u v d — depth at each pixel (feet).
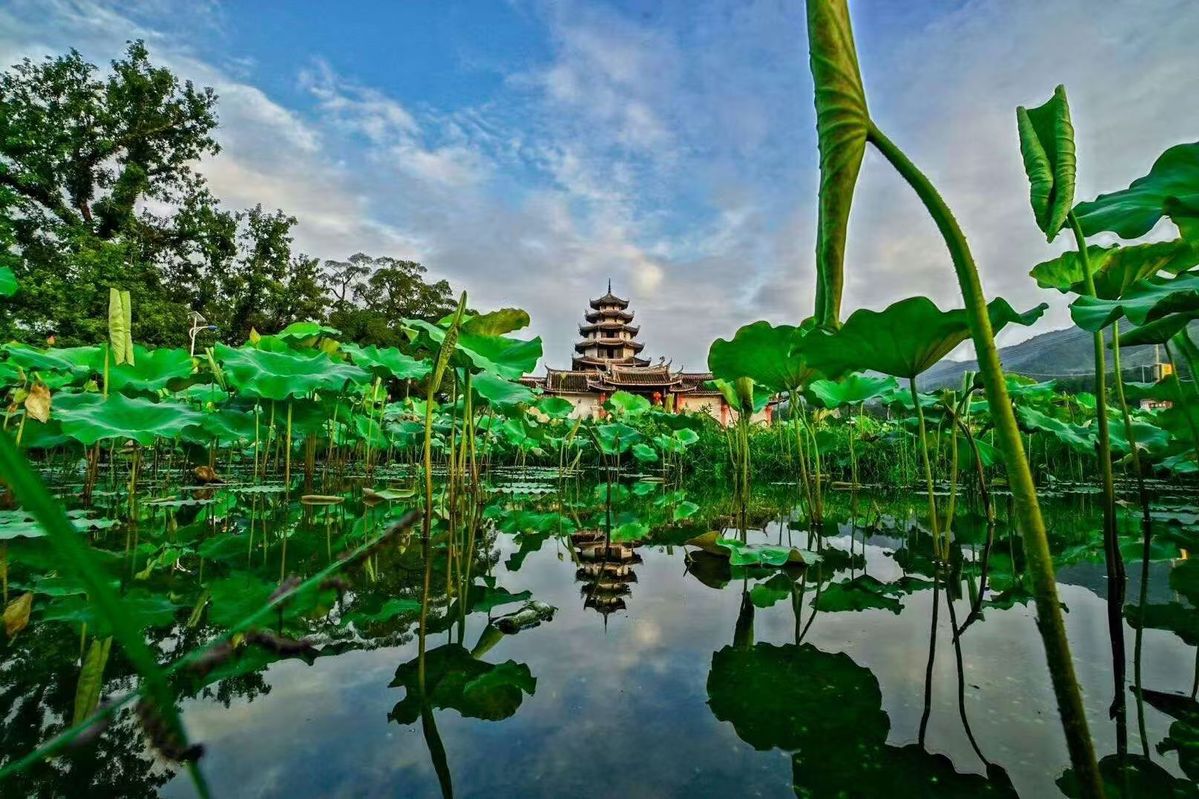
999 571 12.12
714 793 4.29
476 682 6.35
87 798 4.17
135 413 18.17
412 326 17.40
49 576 10.62
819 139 4.51
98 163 77.82
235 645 7.29
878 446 40.01
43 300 57.57
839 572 12.09
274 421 23.56
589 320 175.42
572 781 4.51
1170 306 6.88
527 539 16.47
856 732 5.30
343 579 2.49
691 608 9.34
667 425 43.45
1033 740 5.14
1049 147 6.69
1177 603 9.34
